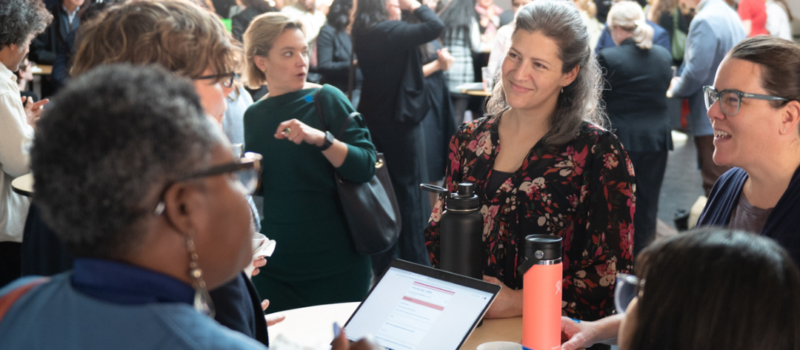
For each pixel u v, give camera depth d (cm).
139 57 91
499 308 141
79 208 55
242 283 96
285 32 215
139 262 59
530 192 151
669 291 72
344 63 405
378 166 232
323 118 215
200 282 62
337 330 74
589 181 148
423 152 358
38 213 101
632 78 359
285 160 212
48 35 525
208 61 96
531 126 156
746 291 69
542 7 150
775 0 569
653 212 377
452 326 115
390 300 125
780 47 126
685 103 724
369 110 349
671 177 561
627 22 359
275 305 221
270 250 140
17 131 225
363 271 230
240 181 68
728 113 130
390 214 225
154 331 54
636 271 79
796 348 69
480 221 129
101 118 54
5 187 233
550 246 112
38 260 100
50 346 56
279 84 218
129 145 54
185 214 59
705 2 423
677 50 600
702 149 423
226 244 64
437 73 412
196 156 58
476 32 544
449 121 421
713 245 73
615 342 131
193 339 54
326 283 222
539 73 146
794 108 124
